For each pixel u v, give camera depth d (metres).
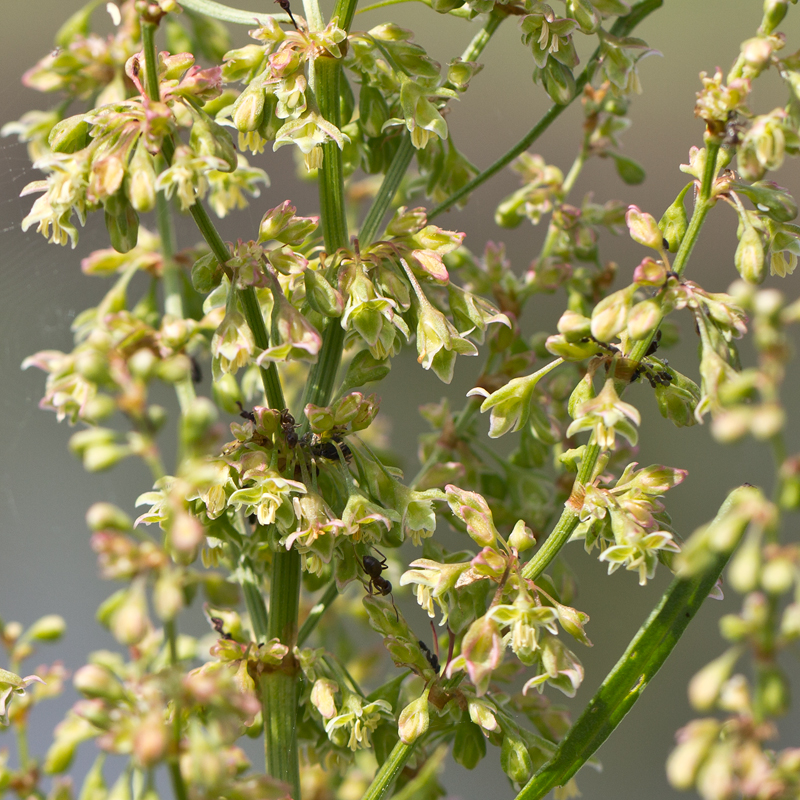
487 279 0.46
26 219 0.42
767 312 0.39
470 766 0.44
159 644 0.45
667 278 0.42
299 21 0.43
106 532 0.40
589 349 0.42
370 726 0.43
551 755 0.43
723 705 0.40
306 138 0.43
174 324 0.44
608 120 0.46
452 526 0.45
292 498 0.43
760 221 0.42
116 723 0.41
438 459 0.46
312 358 0.42
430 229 0.43
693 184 0.42
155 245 0.47
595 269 0.46
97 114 0.42
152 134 0.42
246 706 0.41
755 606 0.40
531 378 0.43
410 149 0.44
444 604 0.43
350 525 0.43
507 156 0.44
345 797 0.45
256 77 0.43
